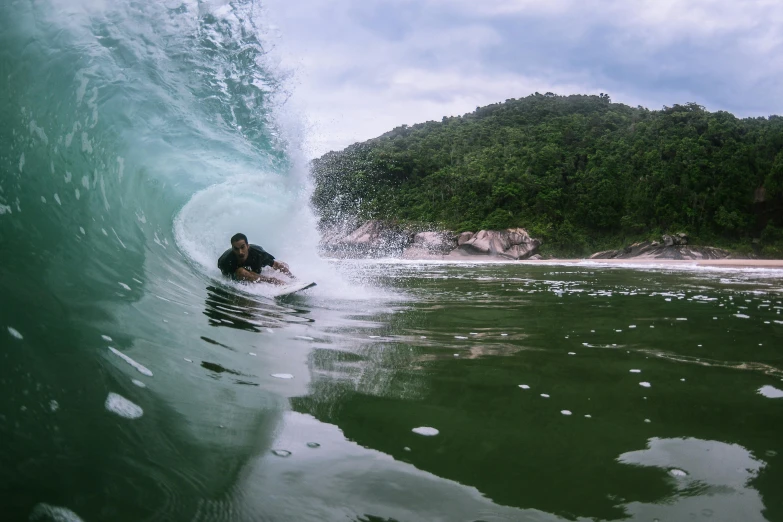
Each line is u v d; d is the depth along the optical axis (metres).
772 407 2.36
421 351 3.35
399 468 1.64
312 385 2.47
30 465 1.28
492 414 2.20
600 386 2.66
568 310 5.55
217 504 1.34
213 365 2.50
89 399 1.70
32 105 3.69
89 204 3.98
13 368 1.66
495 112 104.12
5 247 2.54
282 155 8.07
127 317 2.72
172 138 6.41
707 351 3.52
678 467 1.71
